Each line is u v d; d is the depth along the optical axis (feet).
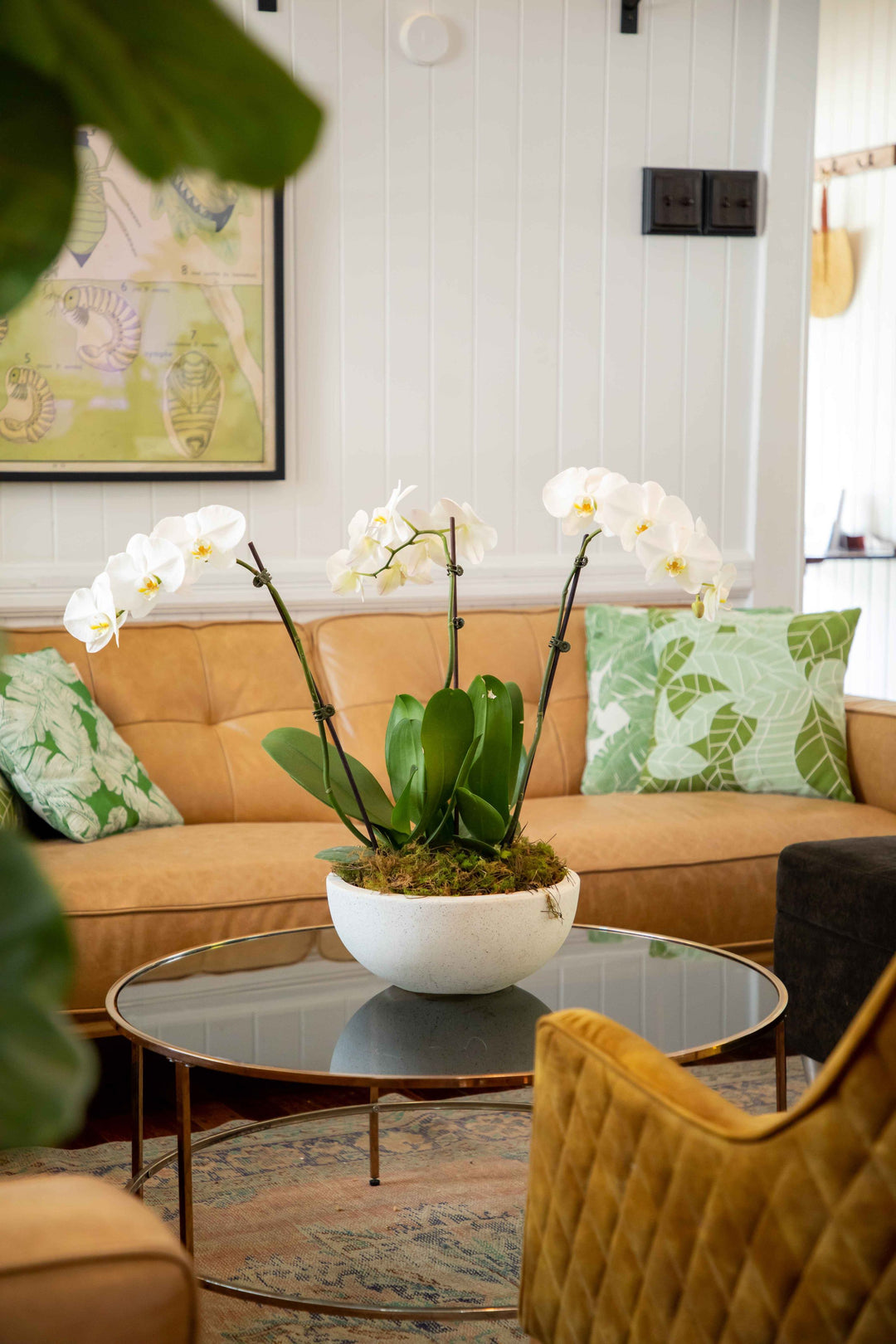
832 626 9.92
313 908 7.70
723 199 11.80
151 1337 2.31
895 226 17.58
